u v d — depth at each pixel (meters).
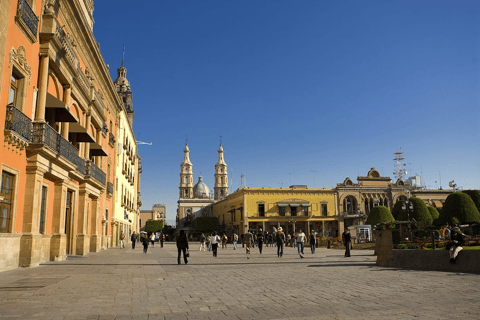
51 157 16.36
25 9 14.40
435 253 12.93
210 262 18.31
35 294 8.33
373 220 43.72
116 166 38.56
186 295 8.18
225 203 84.94
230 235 78.69
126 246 43.47
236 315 6.16
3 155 13.22
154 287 9.43
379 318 5.78
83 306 6.97
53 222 18.45
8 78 13.45
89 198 27.02
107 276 11.95
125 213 48.25
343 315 6.02
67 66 18.80
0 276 11.77
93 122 26.88
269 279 10.94
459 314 5.98
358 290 8.58
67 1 19.44
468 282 9.53
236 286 9.53
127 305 7.06
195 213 115.38
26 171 15.01
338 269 13.80
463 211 33.34
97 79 28.81
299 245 22.00
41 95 15.98
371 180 75.12
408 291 8.32
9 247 13.62
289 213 71.31
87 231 25.83
